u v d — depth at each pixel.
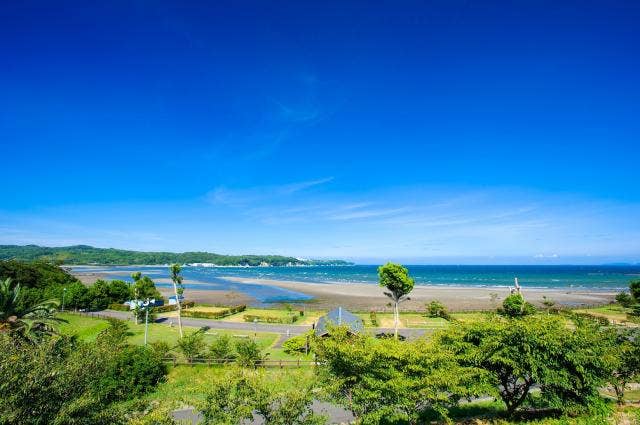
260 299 106.62
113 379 26.28
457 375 16.92
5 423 11.53
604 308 77.38
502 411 23.11
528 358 17.73
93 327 51.41
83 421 12.96
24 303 35.66
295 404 14.62
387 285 45.47
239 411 13.86
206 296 113.94
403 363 16.72
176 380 31.52
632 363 20.67
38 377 12.48
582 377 18.03
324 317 44.94
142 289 64.38
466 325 20.47
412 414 17.61
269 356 39.97
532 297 107.06
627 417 19.09
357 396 16.55
